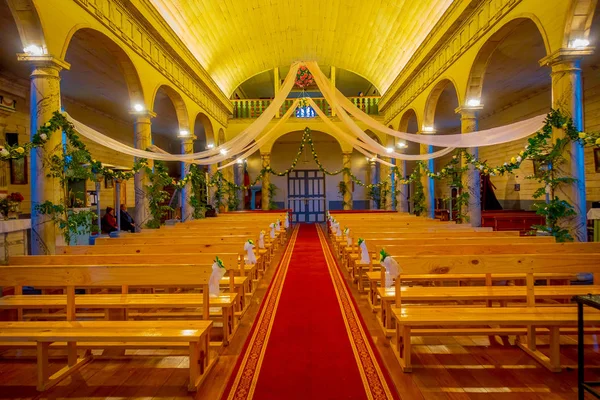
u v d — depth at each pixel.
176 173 22.00
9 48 8.34
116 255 4.12
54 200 5.89
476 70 8.69
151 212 9.30
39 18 5.57
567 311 3.33
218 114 16.56
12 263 4.22
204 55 13.40
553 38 6.01
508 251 4.45
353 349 3.70
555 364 3.21
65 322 3.28
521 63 9.95
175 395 2.93
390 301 3.99
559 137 5.98
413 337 4.04
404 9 11.53
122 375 3.27
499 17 7.39
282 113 18.45
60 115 5.79
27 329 3.11
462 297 3.78
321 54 16.92
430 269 3.51
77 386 3.09
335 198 21.67
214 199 15.82
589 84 10.15
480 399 2.79
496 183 15.80
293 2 12.96
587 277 5.70
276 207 20.19
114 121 15.50
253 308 5.06
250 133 10.92
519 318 3.16
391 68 15.11
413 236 6.16
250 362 3.44
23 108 10.49
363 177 21.62
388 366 3.34
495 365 3.37
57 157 5.87
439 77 10.72
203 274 3.40
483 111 15.82
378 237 6.28
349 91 23.27
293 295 5.65
